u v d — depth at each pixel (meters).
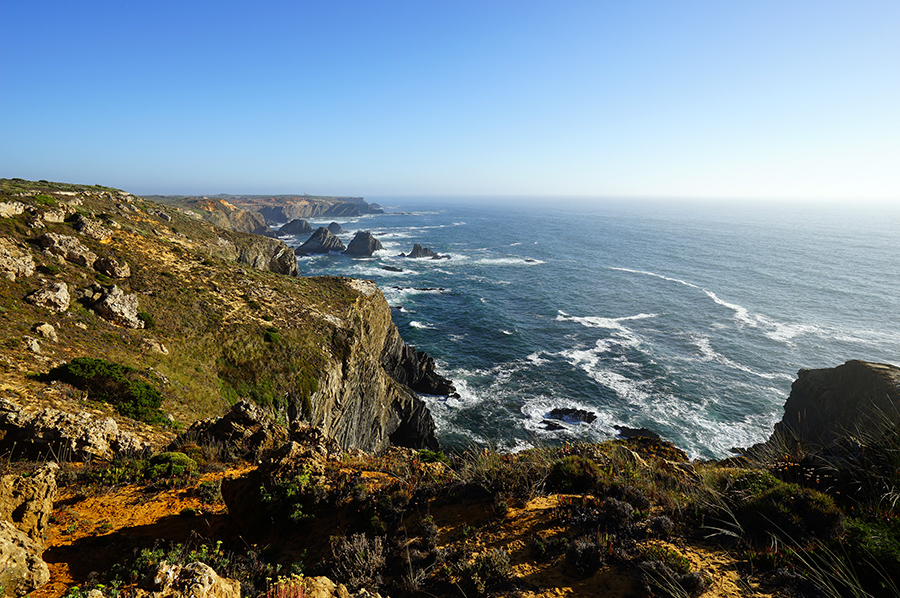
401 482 7.62
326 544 6.45
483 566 4.81
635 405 42.94
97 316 30.17
